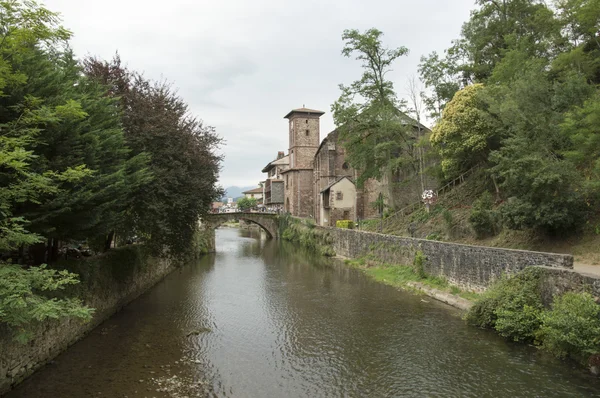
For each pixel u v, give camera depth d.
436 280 23.23
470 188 33.53
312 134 73.69
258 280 29.05
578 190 19.22
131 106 20.33
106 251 21.06
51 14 9.61
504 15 33.75
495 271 17.95
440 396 10.98
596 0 21.08
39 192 11.14
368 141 39.12
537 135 19.75
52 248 16.16
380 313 19.20
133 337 16.14
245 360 13.80
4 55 10.77
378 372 12.64
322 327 17.34
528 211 18.98
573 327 11.70
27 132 10.72
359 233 37.22
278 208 78.44
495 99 24.72
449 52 36.53
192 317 19.09
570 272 13.20
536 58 26.47
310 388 11.67
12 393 11.15
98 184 13.61
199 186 22.12
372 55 36.91
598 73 26.73
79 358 13.84
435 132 30.42
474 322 16.70
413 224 31.33
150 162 20.08
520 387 11.18
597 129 15.95
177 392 11.39
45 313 9.72
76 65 16.41
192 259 40.56
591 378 11.37
